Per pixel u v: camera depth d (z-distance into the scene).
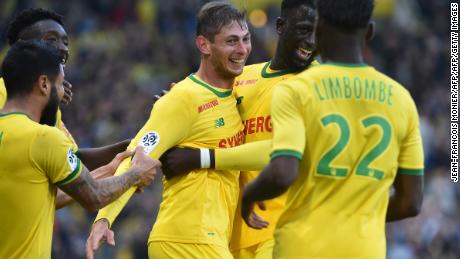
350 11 16.55
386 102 16.62
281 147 16.09
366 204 16.48
